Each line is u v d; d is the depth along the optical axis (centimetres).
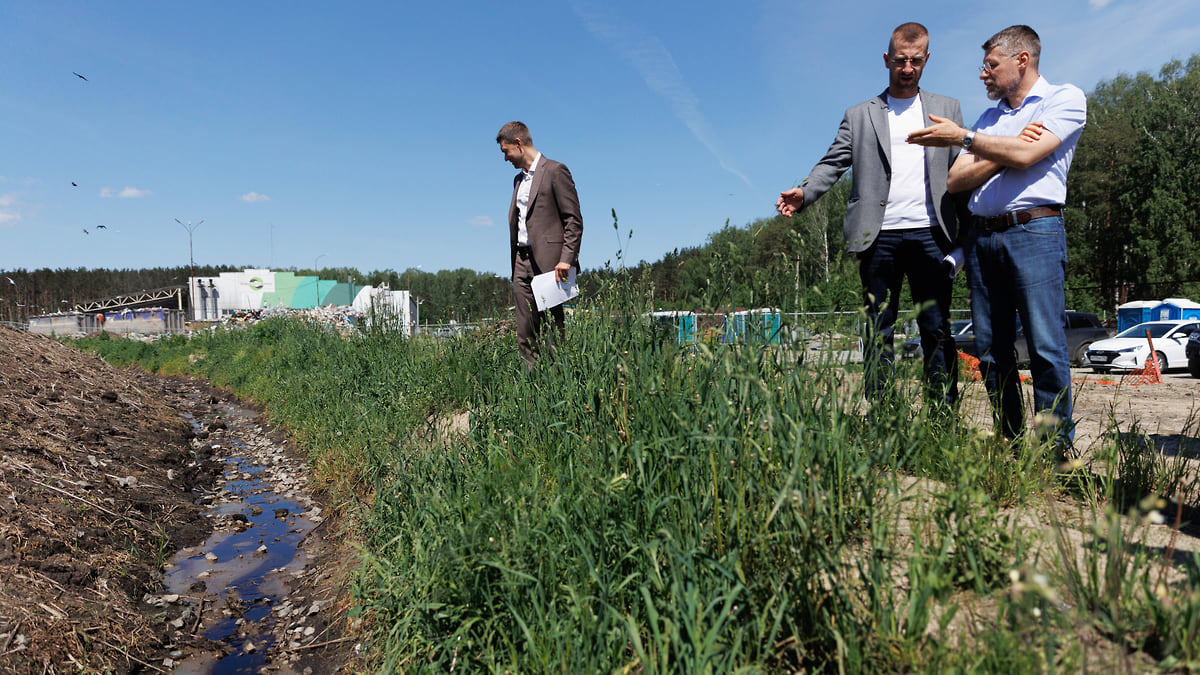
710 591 182
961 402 289
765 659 170
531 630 208
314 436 699
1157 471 263
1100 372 1619
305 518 521
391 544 332
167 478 603
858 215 358
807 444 182
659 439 223
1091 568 163
